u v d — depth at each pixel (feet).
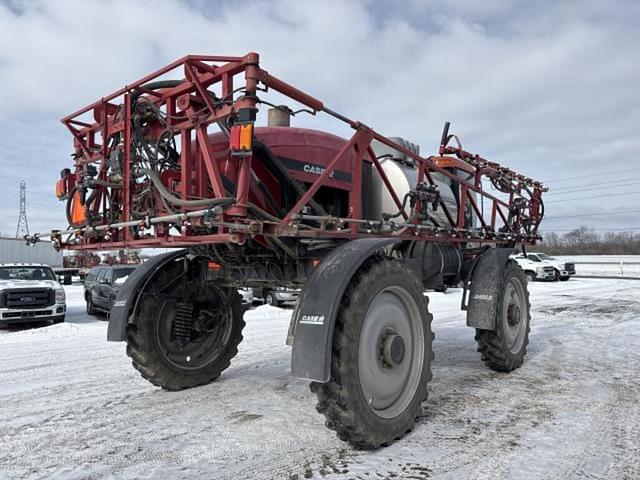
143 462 9.27
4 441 10.44
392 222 13.33
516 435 10.44
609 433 10.50
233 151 9.10
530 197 22.58
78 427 11.26
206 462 9.23
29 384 15.24
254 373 16.39
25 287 33.96
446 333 25.11
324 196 13.88
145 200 11.47
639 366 17.07
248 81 9.30
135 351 13.62
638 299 43.73
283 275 12.89
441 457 9.32
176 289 14.53
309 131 13.52
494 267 15.85
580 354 19.21
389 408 10.56
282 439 10.36
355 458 9.34
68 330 28.40
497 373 16.17
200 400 13.34
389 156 16.44
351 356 9.36
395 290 10.94
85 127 13.10
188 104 10.44
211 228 10.82
